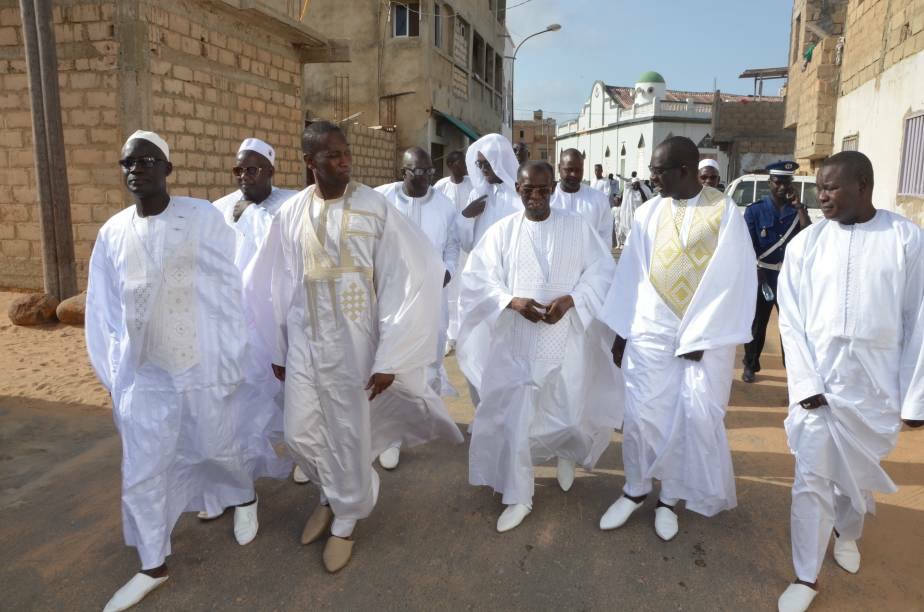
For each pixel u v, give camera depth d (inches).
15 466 175.2
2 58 376.5
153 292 122.4
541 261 152.4
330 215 128.5
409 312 130.2
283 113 495.8
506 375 151.3
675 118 1758.1
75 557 134.6
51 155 328.5
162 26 372.5
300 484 166.4
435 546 139.2
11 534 143.0
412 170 221.8
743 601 121.6
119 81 358.3
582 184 251.1
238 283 131.3
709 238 139.2
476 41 1080.8
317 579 127.9
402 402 142.3
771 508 155.1
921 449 188.1
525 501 145.0
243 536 139.6
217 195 425.7
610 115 2020.2
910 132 363.3
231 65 433.7
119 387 125.6
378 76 834.8
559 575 129.1
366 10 829.2
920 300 114.0
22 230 389.1
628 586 125.8
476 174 232.5
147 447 122.3
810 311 122.3
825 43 545.6
